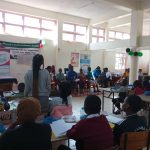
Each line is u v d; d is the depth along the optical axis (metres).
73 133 1.73
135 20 8.09
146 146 1.84
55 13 9.63
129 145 1.73
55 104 2.72
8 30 8.55
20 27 8.85
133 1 7.89
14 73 8.52
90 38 10.99
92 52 11.38
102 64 11.98
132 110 1.89
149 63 14.09
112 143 1.75
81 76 8.88
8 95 3.57
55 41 9.91
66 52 10.24
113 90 5.70
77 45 10.65
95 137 1.67
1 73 8.15
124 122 1.88
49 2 8.12
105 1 7.13
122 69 13.24
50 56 9.80
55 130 1.96
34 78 2.68
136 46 8.19
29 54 8.90
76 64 10.69
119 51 12.61
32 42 9.00
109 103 6.78
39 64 2.68
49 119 2.21
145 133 1.79
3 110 2.23
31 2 8.21
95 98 1.79
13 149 1.24
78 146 1.81
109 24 11.63
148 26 12.41
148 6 7.79
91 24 10.79
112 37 12.49
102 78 9.03
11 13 8.55
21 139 1.26
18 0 8.03
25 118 1.32
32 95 2.73
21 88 4.16
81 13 9.74
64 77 8.39
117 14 9.29
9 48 8.36
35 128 1.33
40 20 9.39
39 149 1.30
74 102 6.86
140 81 5.54
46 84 2.84
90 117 1.74
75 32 10.65
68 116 2.39
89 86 9.09
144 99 4.23
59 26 9.83
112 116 2.50
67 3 8.20
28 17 9.03
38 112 1.38
